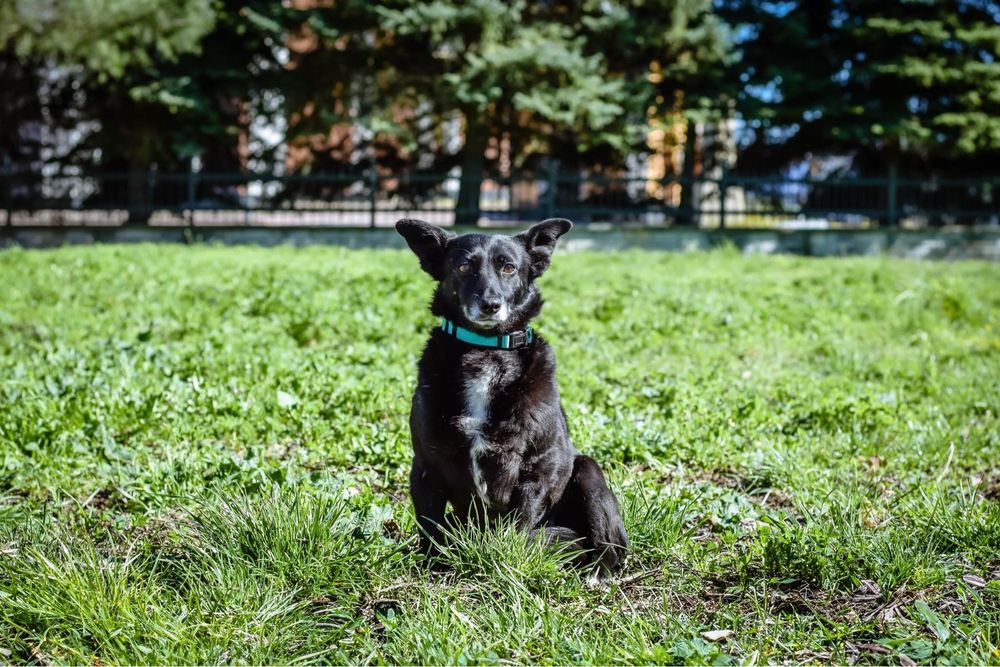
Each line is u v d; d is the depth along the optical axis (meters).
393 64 18.67
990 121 19.42
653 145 22.34
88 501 4.30
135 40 16.09
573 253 17.38
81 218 20.97
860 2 19.78
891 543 3.68
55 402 5.72
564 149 21.08
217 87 18.42
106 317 9.10
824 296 11.95
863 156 22.05
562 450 3.85
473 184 19.67
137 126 18.45
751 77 20.42
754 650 3.05
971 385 7.21
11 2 14.45
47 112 19.38
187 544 3.68
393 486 4.79
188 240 18.23
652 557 3.88
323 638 3.13
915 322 10.05
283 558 3.49
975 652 3.01
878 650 3.07
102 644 3.04
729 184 19.86
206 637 3.08
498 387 3.71
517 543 3.58
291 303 9.81
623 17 18.44
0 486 4.59
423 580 3.57
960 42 19.89
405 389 6.41
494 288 3.79
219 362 7.11
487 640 3.11
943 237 20.12
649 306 10.70
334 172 20.39
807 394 6.73
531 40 17.89
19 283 10.92
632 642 3.07
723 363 8.02
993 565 3.74
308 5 20.38
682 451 5.32
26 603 3.17
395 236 19.00
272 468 4.73
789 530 3.96
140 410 5.60
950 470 5.11
